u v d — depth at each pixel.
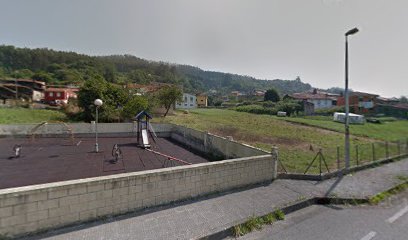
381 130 29.48
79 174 10.05
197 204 6.38
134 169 11.14
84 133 20.50
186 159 13.66
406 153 14.24
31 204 4.55
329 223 5.79
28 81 57.19
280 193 7.43
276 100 65.25
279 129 27.31
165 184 6.21
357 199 7.25
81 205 5.08
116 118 27.80
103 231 4.84
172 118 34.31
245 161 7.86
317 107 59.03
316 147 17.36
